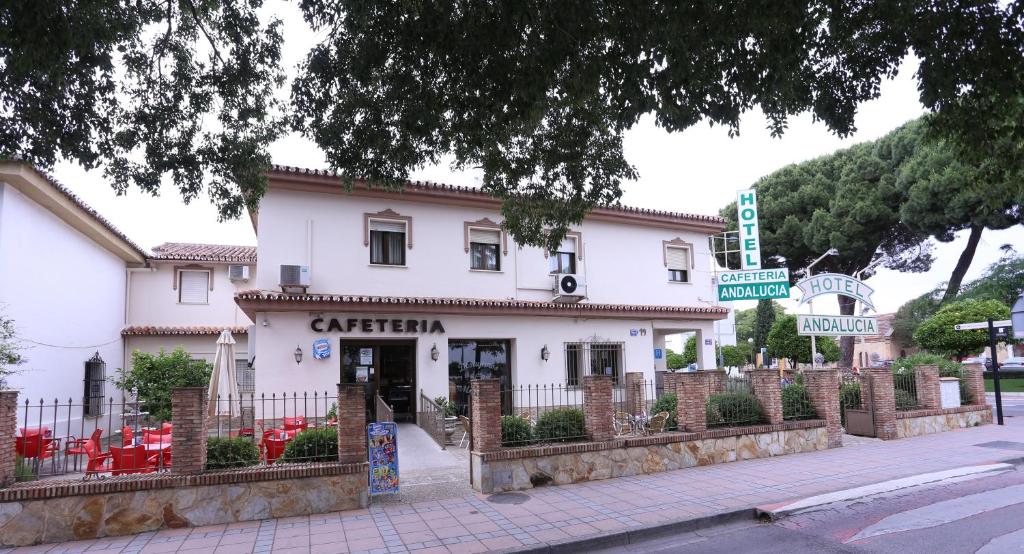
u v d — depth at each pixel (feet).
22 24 19.31
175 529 24.40
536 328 57.16
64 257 50.70
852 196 95.61
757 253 73.26
